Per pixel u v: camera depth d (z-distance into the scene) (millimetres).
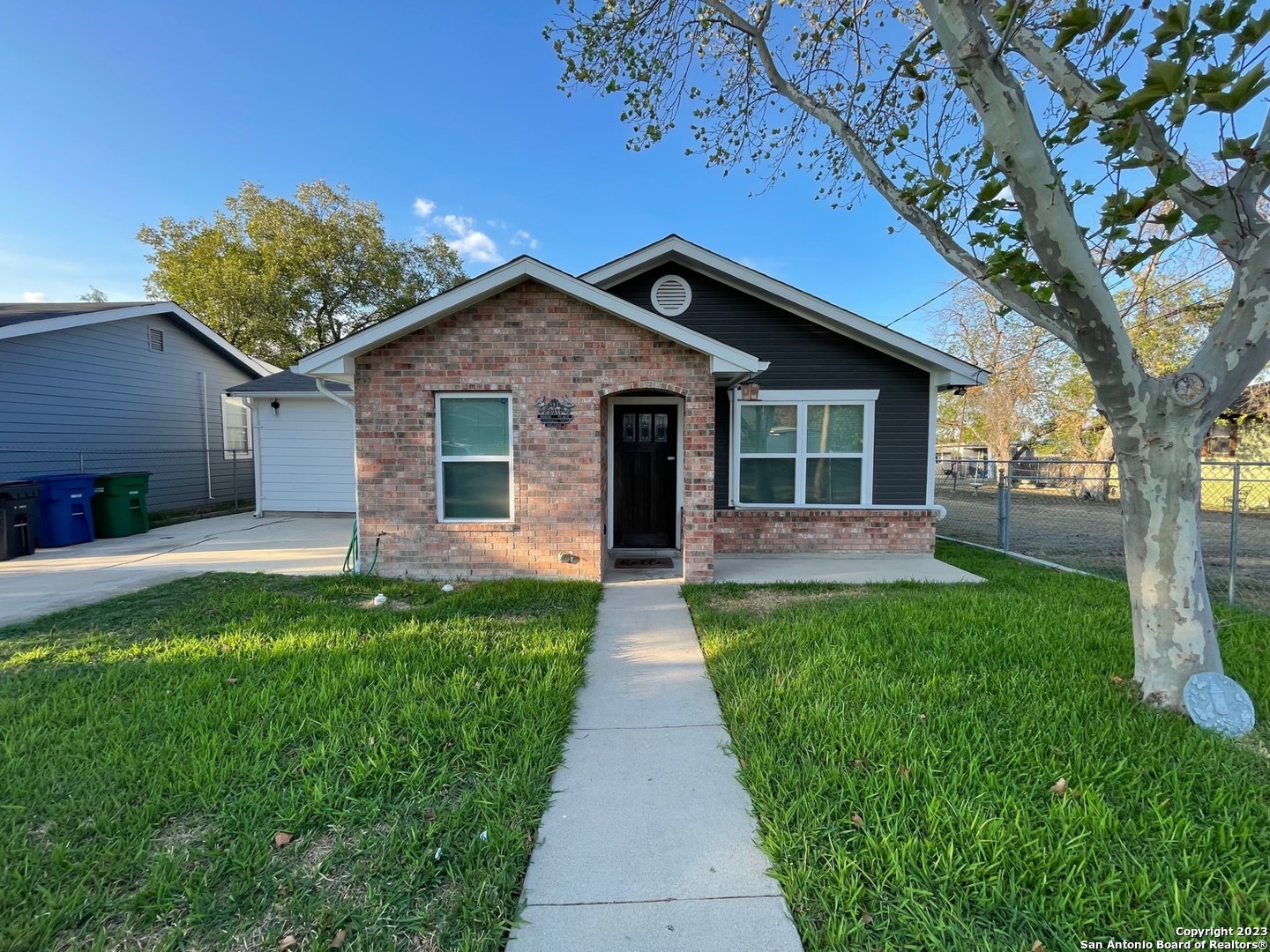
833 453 8539
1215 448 19906
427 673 3895
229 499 15766
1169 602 3361
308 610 5453
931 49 4543
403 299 25266
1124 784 2611
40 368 10492
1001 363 22703
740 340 8469
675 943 1873
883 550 8492
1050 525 13477
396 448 6824
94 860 2154
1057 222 3094
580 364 6703
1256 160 2797
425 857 2193
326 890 2043
